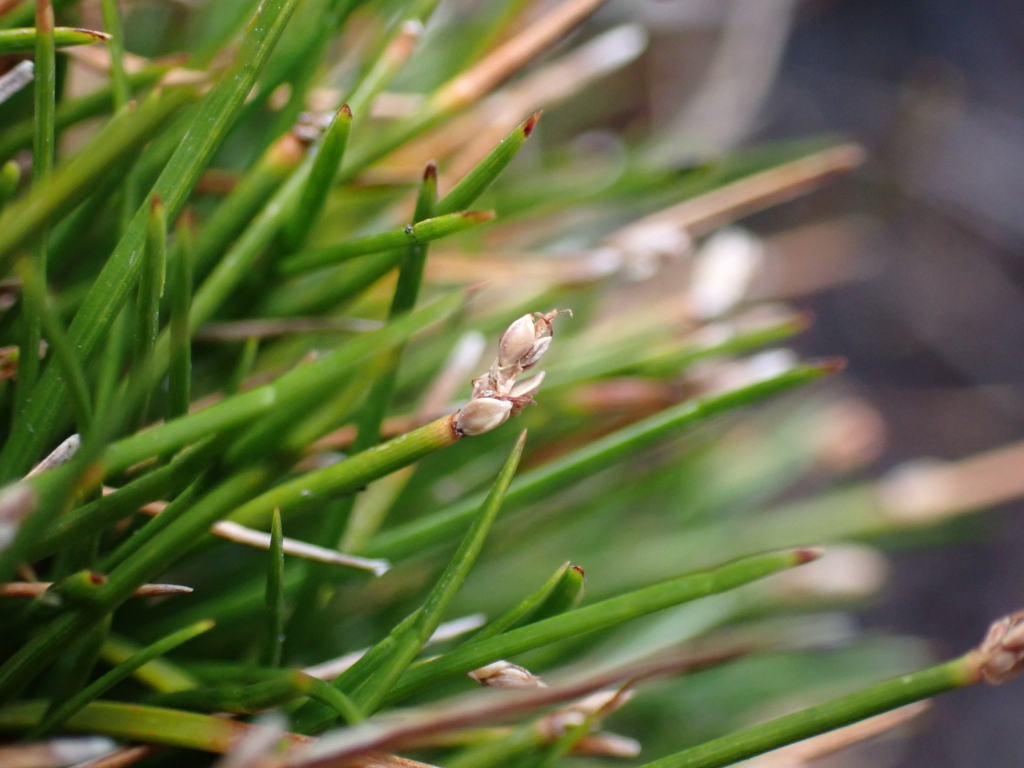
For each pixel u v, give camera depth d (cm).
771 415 19
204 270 9
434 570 11
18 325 9
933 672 8
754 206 13
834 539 16
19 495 7
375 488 10
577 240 16
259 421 8
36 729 8
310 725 8
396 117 12
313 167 9
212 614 10
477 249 13
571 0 10
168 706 8
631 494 13
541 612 8
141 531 8
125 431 8
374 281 10
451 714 7
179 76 10
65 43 9
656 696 14
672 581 8
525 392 8
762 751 8
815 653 17
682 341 12
